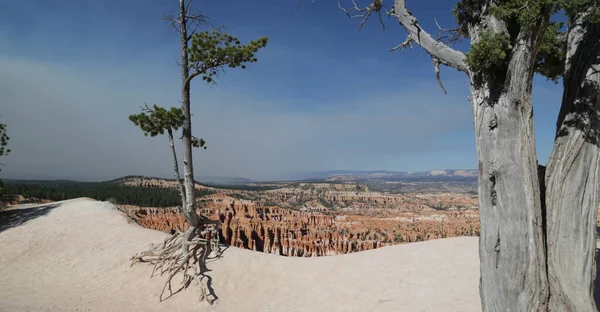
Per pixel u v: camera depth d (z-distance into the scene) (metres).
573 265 8.38
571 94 8.95
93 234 25.27
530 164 8.84
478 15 9.95
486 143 9.33
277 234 78.50
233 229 74.88
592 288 8.38
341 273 18.23
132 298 17.14
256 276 18.81
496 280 8.89
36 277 19.47
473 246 19.95
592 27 8.75
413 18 10.65
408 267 17.72
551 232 8.70
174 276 18.69
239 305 16.41
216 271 19.05
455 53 10.09
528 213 8.65
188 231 20.91
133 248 22.34
